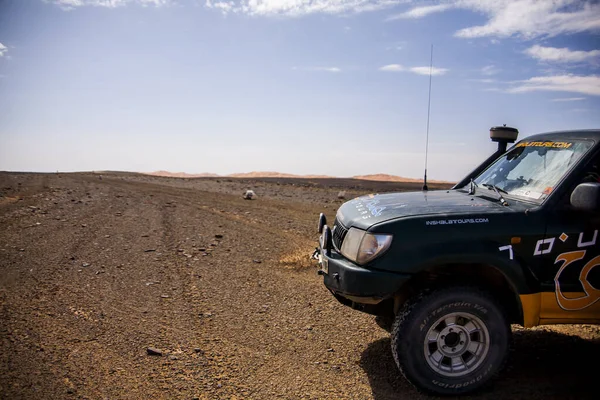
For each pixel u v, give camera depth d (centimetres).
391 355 461
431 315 373
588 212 391
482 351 384
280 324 529
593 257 391
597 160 404
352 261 406
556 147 448
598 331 533
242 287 654
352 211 463
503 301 412
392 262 379
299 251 870
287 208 1579
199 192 2134
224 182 3316
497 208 409
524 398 386
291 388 397
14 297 587
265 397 381
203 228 1088
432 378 380
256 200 1839
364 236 399
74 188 2042
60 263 748
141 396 376
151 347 459
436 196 481
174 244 904
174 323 523
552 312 393
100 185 2322
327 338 496
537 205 400
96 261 766
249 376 414
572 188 396
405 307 381
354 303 427
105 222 1130
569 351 480
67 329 496
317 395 387
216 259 802
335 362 445
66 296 598
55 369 412
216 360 441
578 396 390
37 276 677
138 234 992
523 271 380
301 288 655
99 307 563
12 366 413
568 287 390
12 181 2300
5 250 816
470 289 374
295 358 451
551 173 426
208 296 614
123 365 425
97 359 433
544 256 386
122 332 494
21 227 1024
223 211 1417
